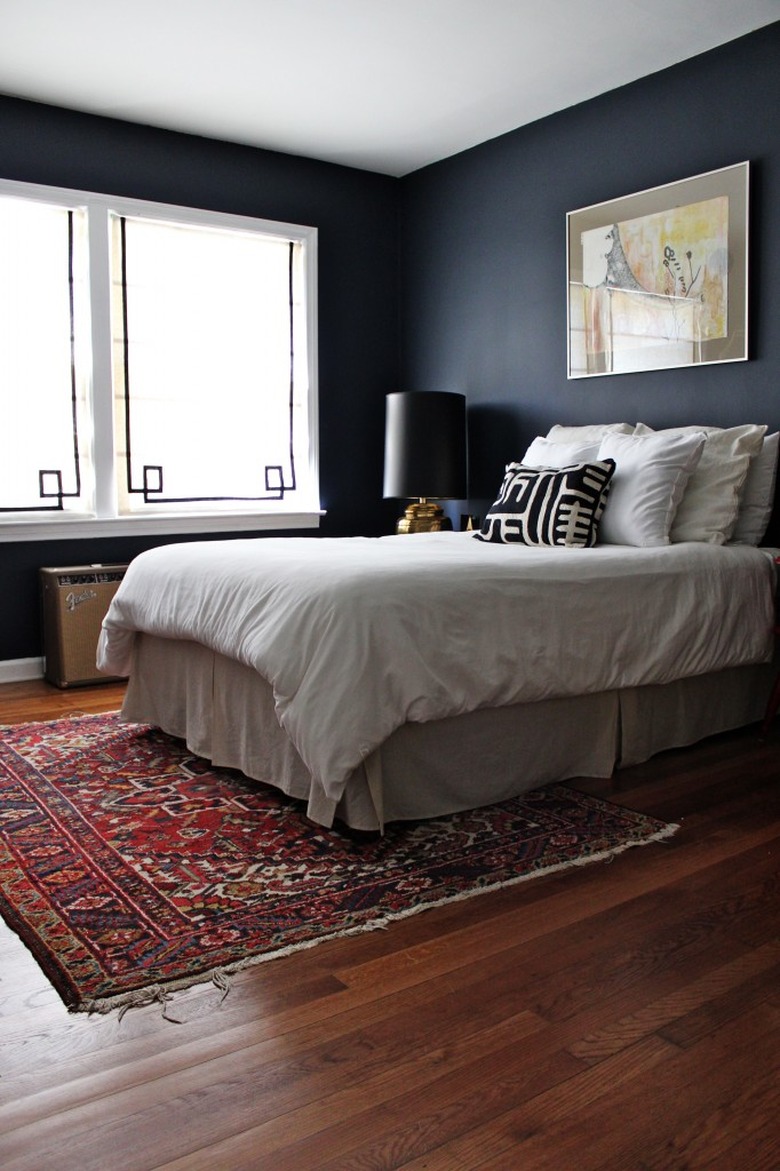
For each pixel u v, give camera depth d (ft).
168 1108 4.63
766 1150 4.31
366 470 17.49
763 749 10.38
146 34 11.65
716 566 10.20
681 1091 4.71
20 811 8.66
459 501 16.75
